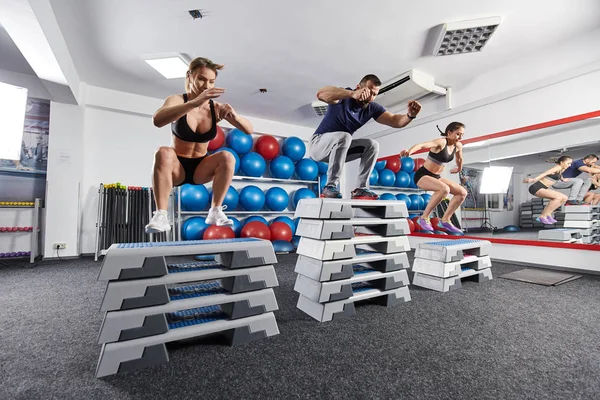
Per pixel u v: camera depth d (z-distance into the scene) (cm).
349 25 283
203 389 108
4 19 226
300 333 159
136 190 416
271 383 112
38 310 194
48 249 384
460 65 359
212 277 141
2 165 381
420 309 197
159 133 462
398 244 209
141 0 248
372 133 546
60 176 393
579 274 300
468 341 147
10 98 317
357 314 188
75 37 299
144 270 125
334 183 189
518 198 364
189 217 455
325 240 178
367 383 111
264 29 288
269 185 536
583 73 303
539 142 344
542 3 254
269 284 154
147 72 371
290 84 406
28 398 102
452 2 253
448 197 420
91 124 420
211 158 146
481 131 387
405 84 381
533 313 187
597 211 309
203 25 281
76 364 126
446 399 101
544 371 119
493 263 364
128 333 121
